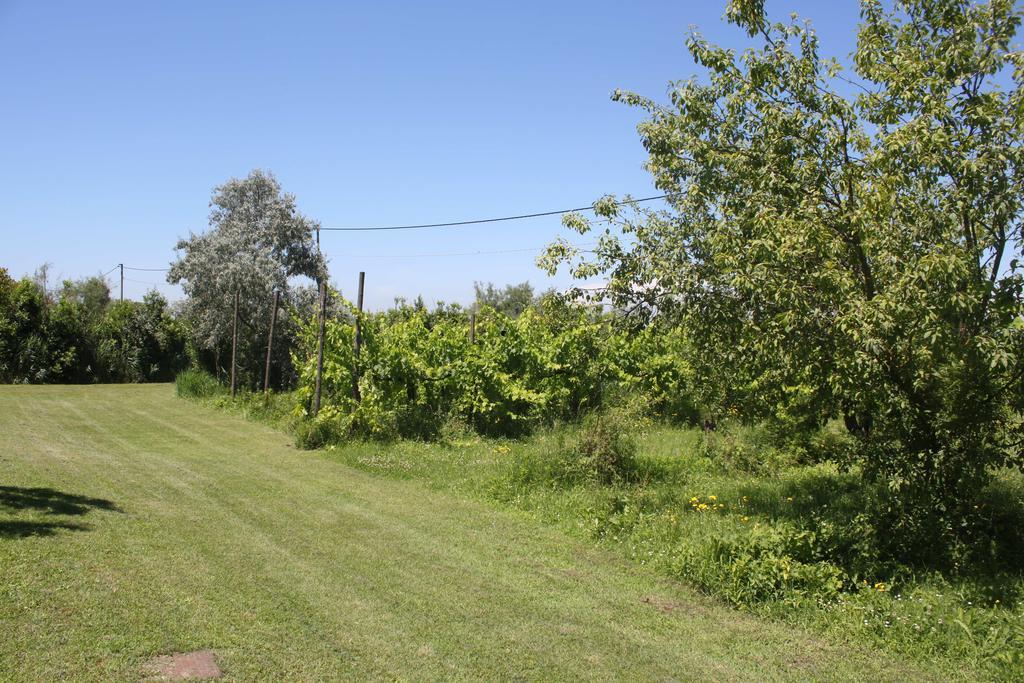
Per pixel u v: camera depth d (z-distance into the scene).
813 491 9.01
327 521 8.39
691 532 7.60
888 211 6.39
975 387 6.25
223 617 5.16
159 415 19.84
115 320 35.66
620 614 5.73
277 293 21.48
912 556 6.53
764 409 9.41
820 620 5.55
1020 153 5.96
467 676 4.52
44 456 11.83
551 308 9.02
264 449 14.18
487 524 8.58
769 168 7.09
